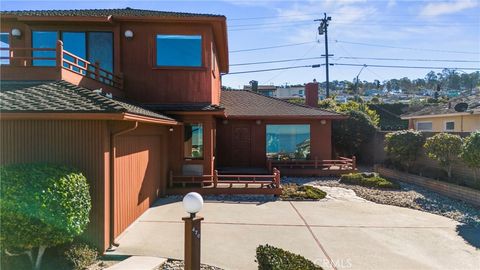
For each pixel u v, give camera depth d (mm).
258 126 18031
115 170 7258
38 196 5312
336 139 21031
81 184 6078
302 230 8406
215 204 11016
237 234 8055
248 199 11773
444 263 6477
